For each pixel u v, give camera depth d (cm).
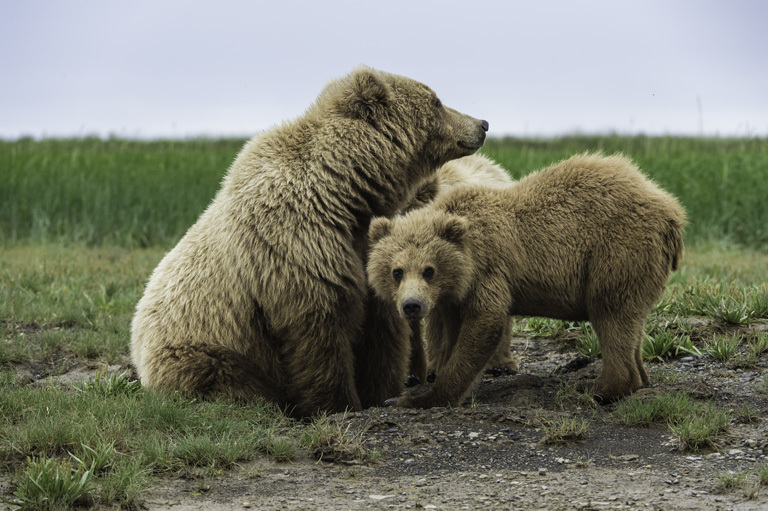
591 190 1052
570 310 1077
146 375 1130
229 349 1109
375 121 1147
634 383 1055
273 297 1071
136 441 910
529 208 1059
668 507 739
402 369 1177
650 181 1110
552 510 743
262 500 788
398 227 1038
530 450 908
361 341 1173
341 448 897
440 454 902
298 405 1103
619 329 1037
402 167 1168
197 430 954
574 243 1038
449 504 766
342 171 1108
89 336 1465
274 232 1073
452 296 1021
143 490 808
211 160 3884
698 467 840
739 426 959
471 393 1143
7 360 1365
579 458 873
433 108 1200
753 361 1202
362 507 765
